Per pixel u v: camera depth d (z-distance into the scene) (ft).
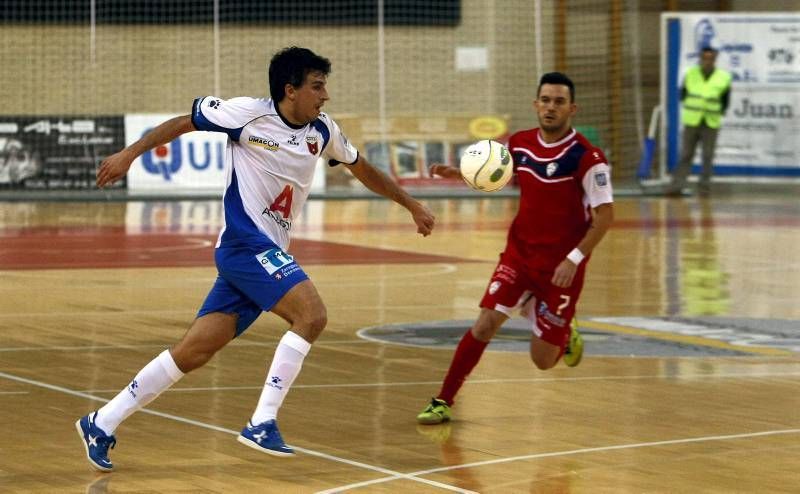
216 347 43.75
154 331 75.82
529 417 52.90
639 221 153.69
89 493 40.45
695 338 74.38
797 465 44.55
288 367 42.98
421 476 42.91
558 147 52.21
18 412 53.16
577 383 60.44
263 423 42.70
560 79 52.06
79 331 75.66
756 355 68.44
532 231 52.90
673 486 41.57
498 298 52.60
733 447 47.37
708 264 113.39
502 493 40.57
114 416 43.29
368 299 90.99
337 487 41.34
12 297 90.58
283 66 42.83
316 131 44.11
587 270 108.68
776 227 147.02
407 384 60.08
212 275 104.32
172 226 147.84
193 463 44.60
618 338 74.23
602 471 43.65
